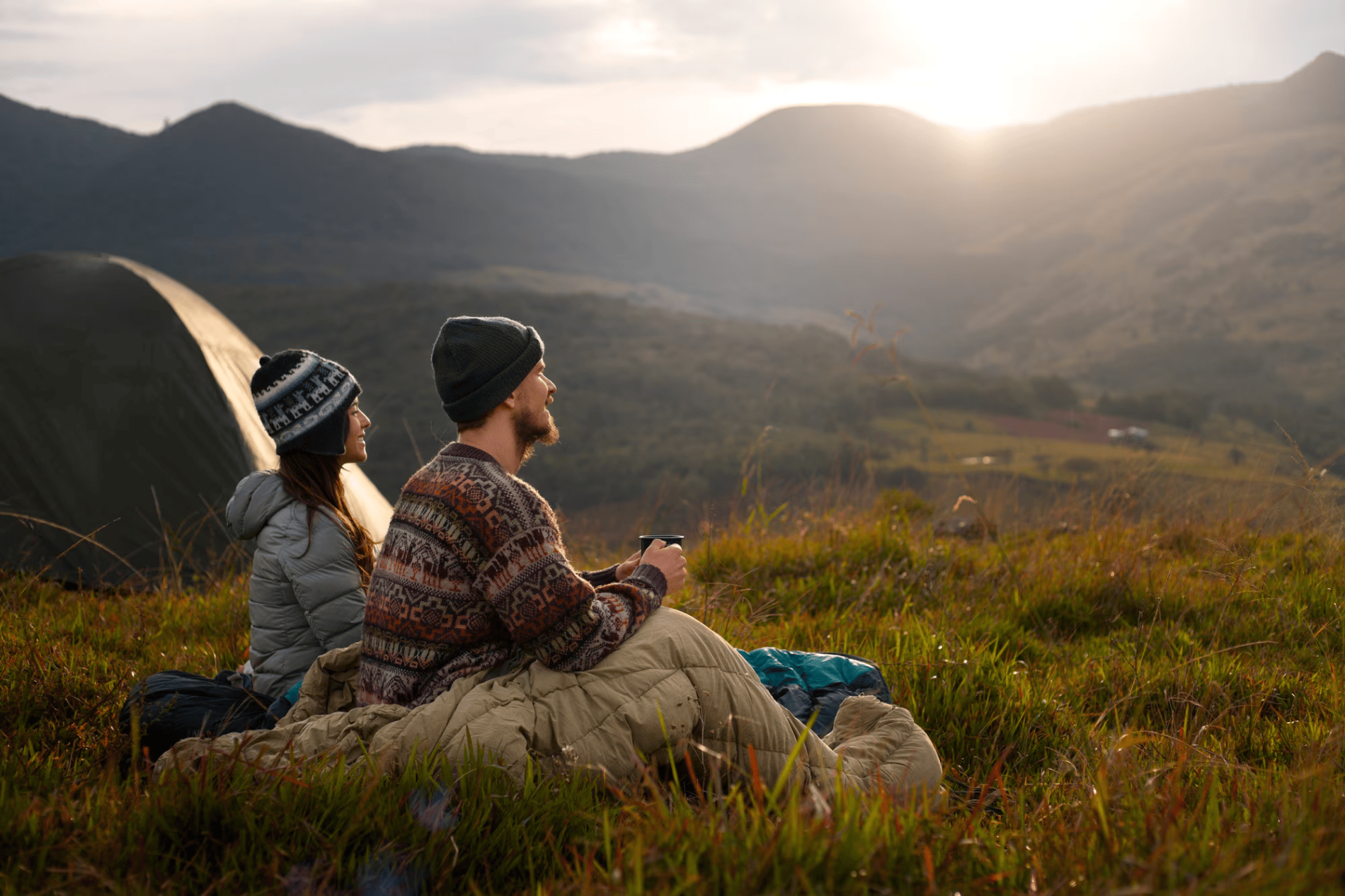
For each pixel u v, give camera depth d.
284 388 2.75
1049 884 1.54
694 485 89.00
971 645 3.38
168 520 6.03
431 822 1.74
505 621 2.03
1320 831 1.46
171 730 2.40
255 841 1.65
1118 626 4.23
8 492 5.83
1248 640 3.85
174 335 6.65
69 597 4.78
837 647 3.65
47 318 6.48
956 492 6.49
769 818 1.59
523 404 2.24
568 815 1.84
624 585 2.21
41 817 1.68
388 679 2.10
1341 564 4.61
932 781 2.21
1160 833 1.56
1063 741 2.78
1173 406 142.50
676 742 2.04
